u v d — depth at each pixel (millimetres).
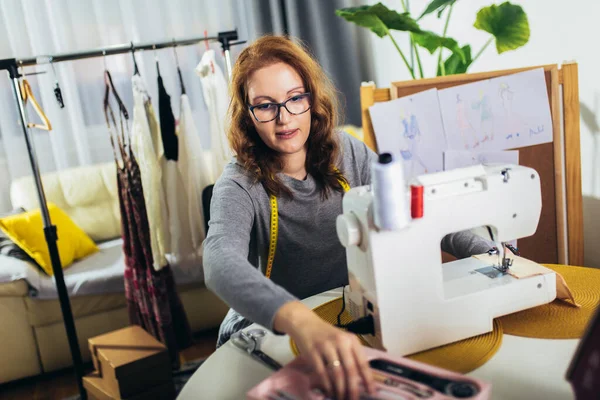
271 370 977
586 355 635
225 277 969
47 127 2104
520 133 1793
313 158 1379
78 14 3287
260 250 1383
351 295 1078
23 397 2441
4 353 2520
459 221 979
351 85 3904
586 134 2197
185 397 935
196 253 2725
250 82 1244
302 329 807
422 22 3146
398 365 816
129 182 2414
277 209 1321
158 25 3480
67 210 3176
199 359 2617
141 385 2076
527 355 933
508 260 1097
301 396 765
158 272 2500
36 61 2092
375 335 993
